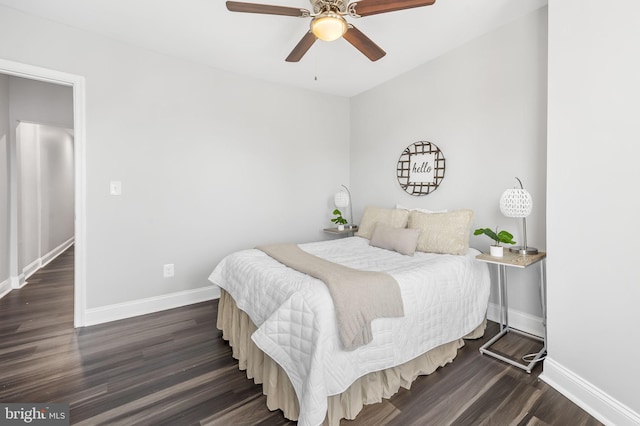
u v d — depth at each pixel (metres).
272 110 3.61
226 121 3.28
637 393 1.33
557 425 1.46
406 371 1.78
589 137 1.53
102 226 2.63
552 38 1.73
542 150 2.28
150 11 2.24
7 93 3.34
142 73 2.78
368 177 3.97
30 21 2.28
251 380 1.84
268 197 3.61
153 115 2.85
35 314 2.80
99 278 2.63
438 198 3.08
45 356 2.08
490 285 2.69
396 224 3.05
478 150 2.71
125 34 2.56
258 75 3.41
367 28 2.50
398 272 1.93
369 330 1.54
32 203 4.21
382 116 3.72
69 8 2.21
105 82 2.60
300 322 1.49
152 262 2.89
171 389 1.74
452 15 2.34
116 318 2.71
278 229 3.71
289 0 2.09
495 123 2.57
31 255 4.19
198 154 3.11
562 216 1.69
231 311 2.29
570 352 1.66
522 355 2.10
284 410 1.53
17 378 1.82
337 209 4.19
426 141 3.17
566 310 1.68
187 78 3.02
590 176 1.53
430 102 3.12
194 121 3.08
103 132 2.61
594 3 1.50
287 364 1.50
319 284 1.61
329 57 2.99
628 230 1.36
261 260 2.21
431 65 3.09
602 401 1.47
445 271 2.09
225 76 3.26
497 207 2.59
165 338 2.37
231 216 3.35
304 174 3.90
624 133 1.36
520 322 2.49
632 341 1.35
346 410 1.51
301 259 2.17
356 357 1.52
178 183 3.00
